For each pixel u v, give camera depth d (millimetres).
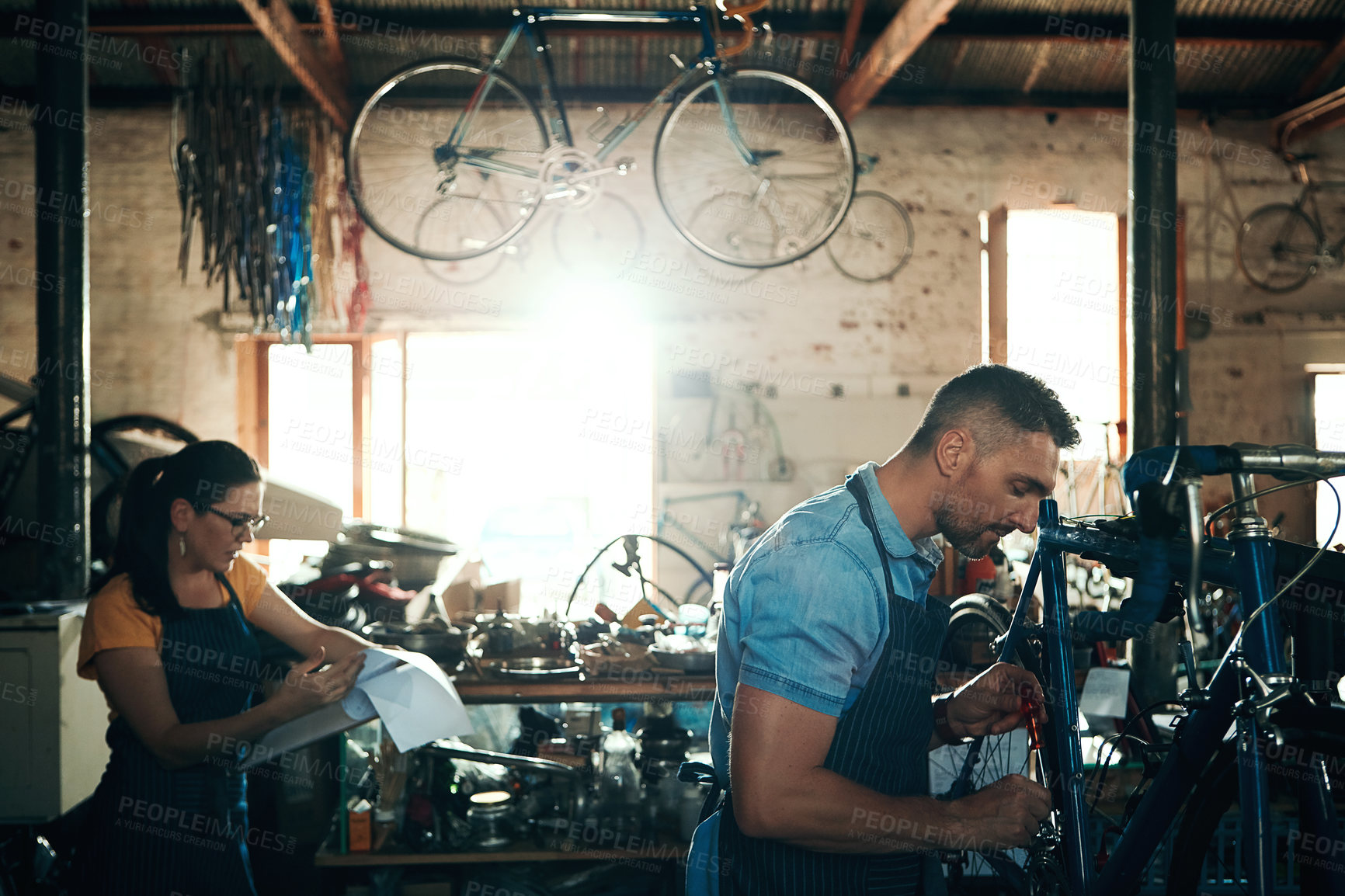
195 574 1781
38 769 2334
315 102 5848
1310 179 6266
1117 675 2381
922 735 1292
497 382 7355
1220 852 2318
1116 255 6246
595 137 5168
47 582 2951
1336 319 6246
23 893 2473
